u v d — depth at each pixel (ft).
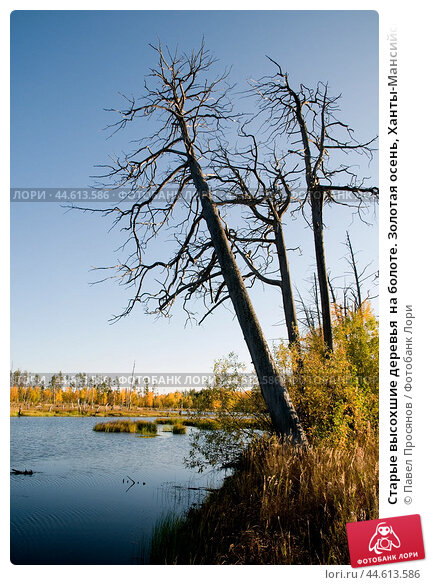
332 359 32.63
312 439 29.37
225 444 30.86
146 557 19.01
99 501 29.89
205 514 22.81
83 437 81.87
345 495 18.66
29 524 24.49
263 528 19.19
